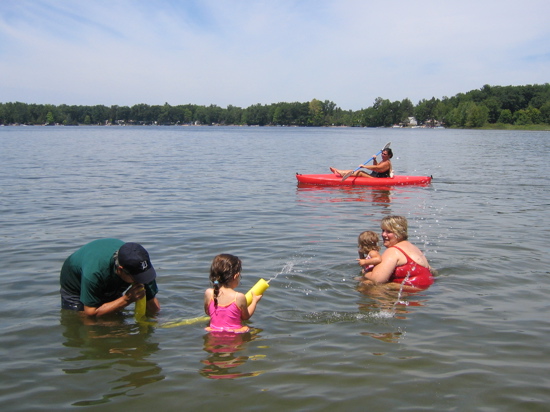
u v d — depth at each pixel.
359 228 7.92
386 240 5.55
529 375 3.35
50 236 7.14
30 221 8.21
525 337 3.93
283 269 5.66
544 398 3.08
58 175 15.01
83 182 13.41
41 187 12.28
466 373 3.37
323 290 5.02
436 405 3.00
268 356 3.62
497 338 3.91
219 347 3.78
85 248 4.40
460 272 5.61
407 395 3.11
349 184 13.43
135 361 3.56
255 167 19.03
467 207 10.08
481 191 12.49
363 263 5.51
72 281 4.44
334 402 3.03
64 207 9.56
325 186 13.25
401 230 5.46
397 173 17.30
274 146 36.62
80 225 7.94
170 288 5.04
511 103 123.94
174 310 4.52
